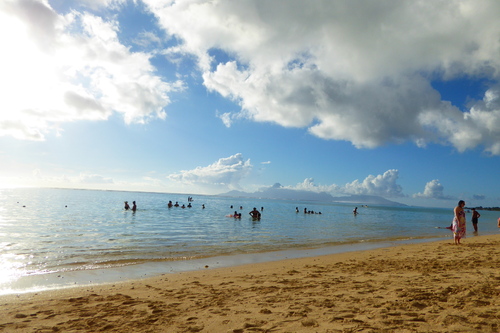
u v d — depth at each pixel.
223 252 12.92
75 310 5.22
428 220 47.09
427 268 8.00
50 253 11.37
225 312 4.78
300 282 6.98
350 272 8.10
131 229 19.81
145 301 5.73
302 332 3.71
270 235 19.59
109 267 9.55
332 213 60.75
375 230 25.59
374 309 4.44
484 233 24.45
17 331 4.24
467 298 4.67
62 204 46.84
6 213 28.56
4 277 8.09
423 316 3.98
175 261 10.77
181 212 40.44
